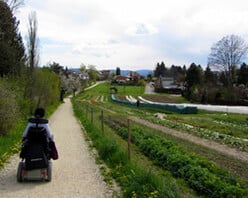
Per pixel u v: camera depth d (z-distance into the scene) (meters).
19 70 32.19
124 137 19.11
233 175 10.39
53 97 53.09
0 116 16.00
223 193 8.27
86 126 24.48
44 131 9.57
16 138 16.56
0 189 8.72
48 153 9.73
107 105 72.31
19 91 25.17
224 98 77.25
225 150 16.80
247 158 14.61
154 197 7.42
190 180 9.62
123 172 10.23
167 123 30.27
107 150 12.89
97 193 8.50
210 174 9.59
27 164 9.22
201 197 8.66
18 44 44.53
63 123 29.41
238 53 81.75
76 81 144.25
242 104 74.50
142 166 11.31
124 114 44.22
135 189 8.16
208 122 35.12
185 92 105.06
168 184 8.07
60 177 10.09
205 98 82.62
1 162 11.61
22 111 25.08
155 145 14.10
